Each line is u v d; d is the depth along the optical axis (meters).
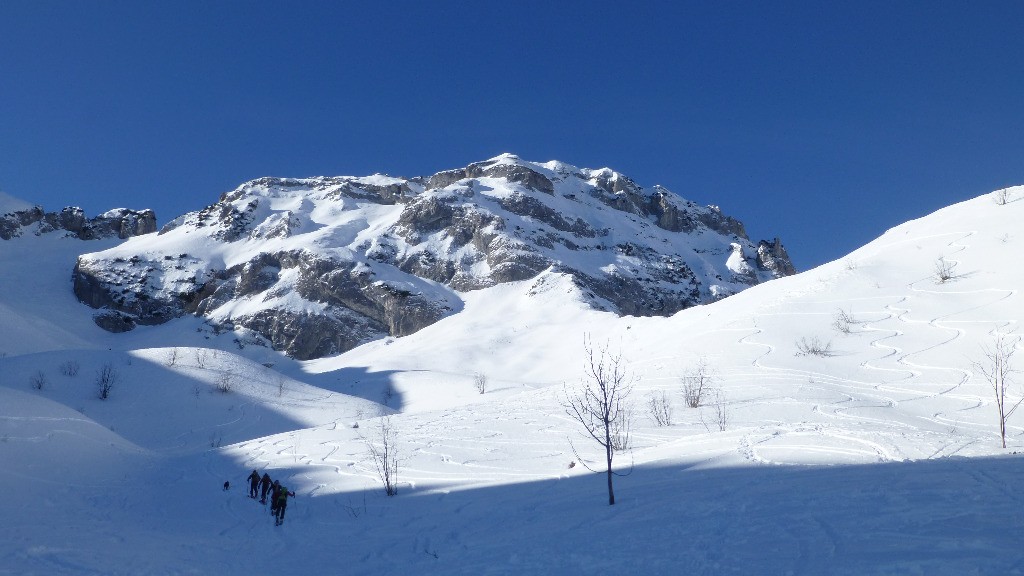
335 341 155.25
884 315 44.09
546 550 14.55
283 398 72.19
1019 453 19.58
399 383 95.81
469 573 13.95
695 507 15.79
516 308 150.38
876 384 35.06
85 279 177.12
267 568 17.09
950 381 34.28
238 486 28.47
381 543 18.58
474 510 20.55
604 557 13.22
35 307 167.25
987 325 39.56
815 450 21.91
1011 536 10.67
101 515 24.78
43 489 27.94
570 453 28.05
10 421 34.16
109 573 15.83
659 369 43.47
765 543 12.20
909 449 21.16
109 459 34.50
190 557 18.03
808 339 42.84
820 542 11.73
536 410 39.25
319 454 32.69
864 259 55.19
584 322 128.25
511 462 27.55
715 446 24.11
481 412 40.84
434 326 150.50
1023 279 43.50
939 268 48.78
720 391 36.34
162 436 60.50
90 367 72.31
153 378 71.38
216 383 72.12
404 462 29.09
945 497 13.43
